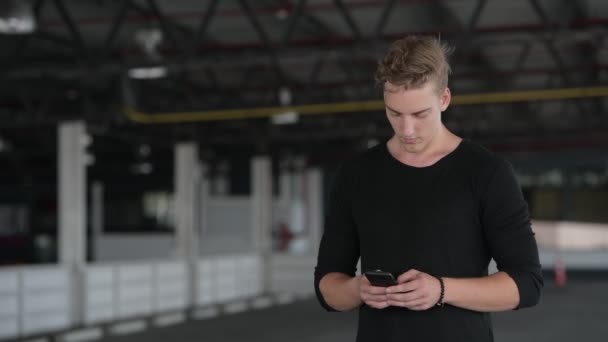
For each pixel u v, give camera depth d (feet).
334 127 83.82
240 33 48.83
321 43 49.70
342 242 7.21
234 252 84.64
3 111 63.82
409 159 6.81
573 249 99.25
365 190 6.94
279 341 38.34
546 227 110.32
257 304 57.82
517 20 45.70
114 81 55.16
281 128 84.23
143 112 59.06
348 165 7.18
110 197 117.08
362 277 6.52
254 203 90.22
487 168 6.63
